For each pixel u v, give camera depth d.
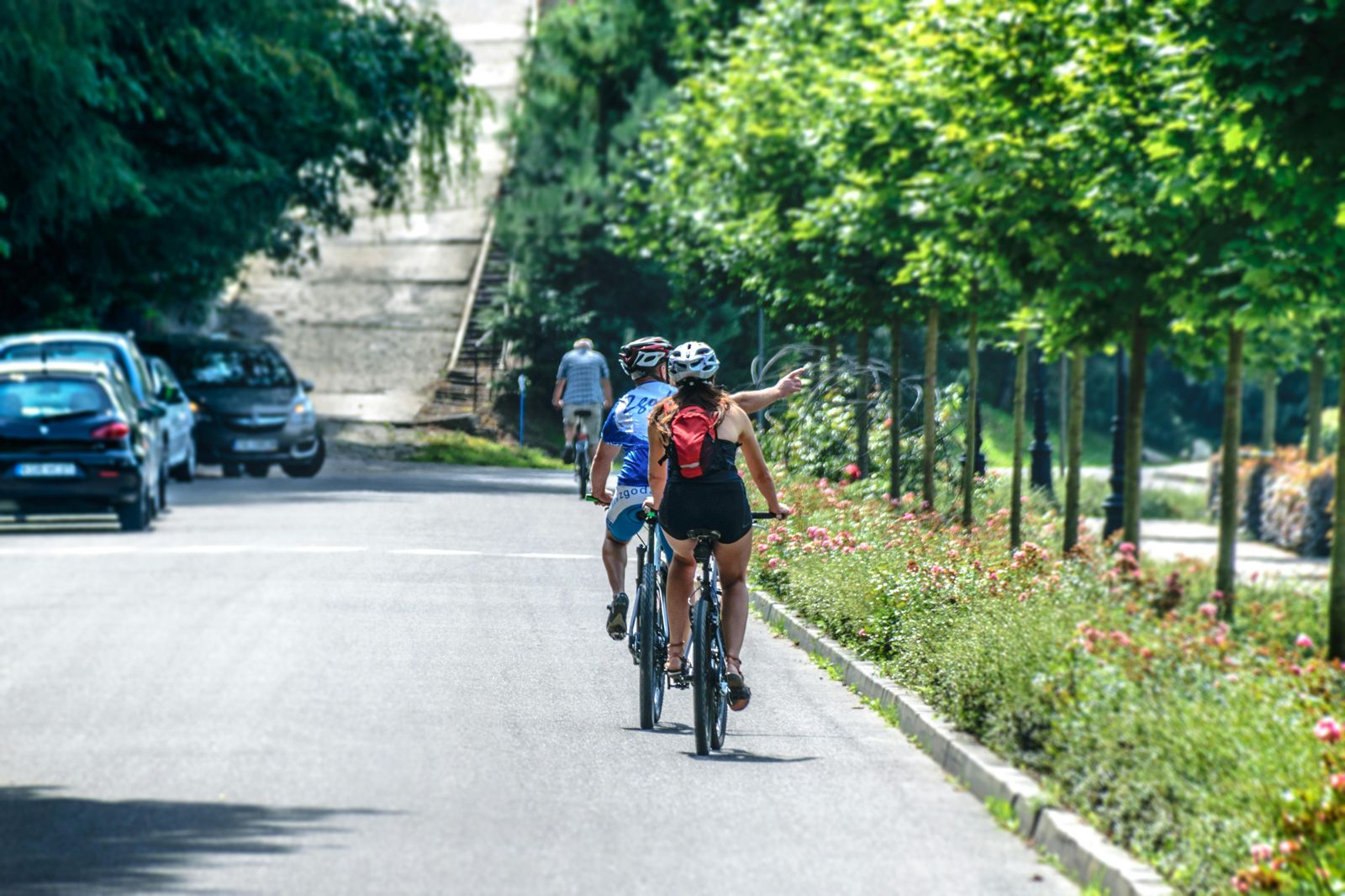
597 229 126.50
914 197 56.62
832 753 27.20
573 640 37.81
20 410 59.81
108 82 89.56
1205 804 19.19
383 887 19.39
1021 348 59.91
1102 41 47.44
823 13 94.62
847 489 53.62
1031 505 66.50
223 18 102.62
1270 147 36.25
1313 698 23.86
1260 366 85.44
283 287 162.12
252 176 102.56
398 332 152.38
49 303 103.50
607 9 133.50
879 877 20.11
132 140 99.75
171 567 49.16
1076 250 49.31
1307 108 35.22
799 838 21.83
